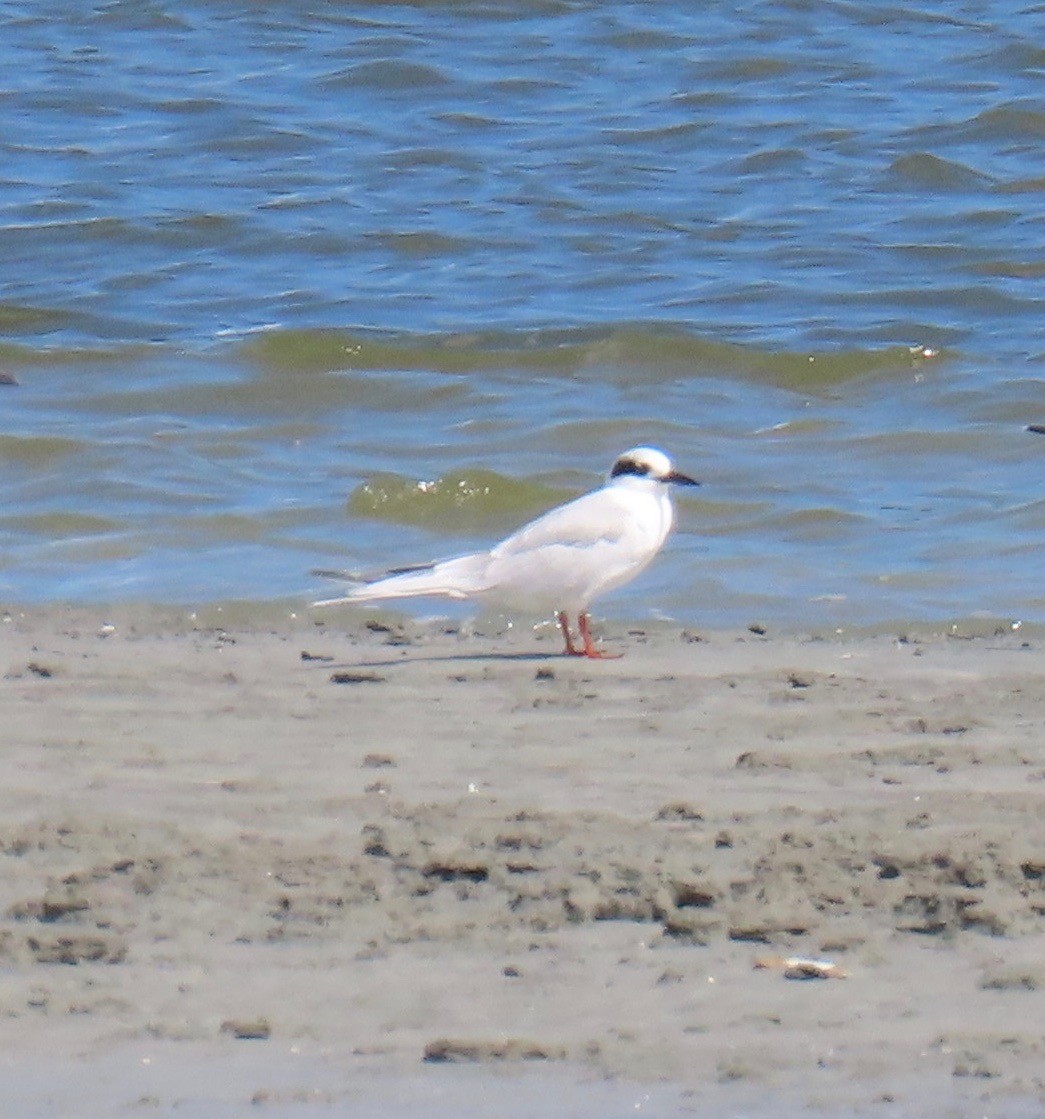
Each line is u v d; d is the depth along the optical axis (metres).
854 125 33.88
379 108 35.06
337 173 31.95
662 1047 7.47
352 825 9.69
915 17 39.44
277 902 8.71
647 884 8.79
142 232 29.12
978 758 10.73
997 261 28.05
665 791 10.23
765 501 17.95
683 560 16.28
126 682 12.35
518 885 8.84
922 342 24.64
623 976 8.04
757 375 22.98
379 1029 7.64
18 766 10.58
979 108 34.62
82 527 17.08
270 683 12.44
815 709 11.82
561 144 33.25
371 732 11.32
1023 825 9.55
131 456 19.06
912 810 9.81
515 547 13.71
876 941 8.32
